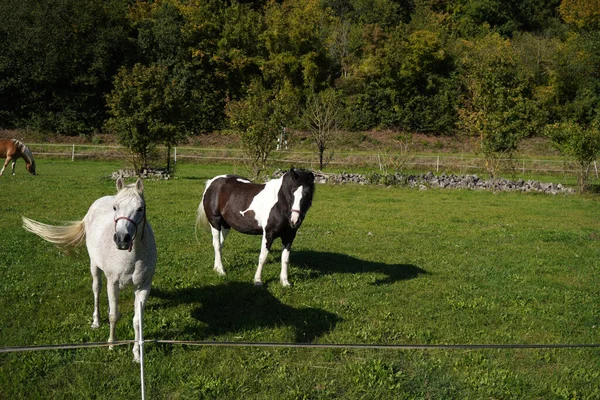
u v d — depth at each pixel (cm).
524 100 2805
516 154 4472
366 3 6788
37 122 4434
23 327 624
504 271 986
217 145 4438
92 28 4912
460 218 1620
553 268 1020
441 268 993
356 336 645
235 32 5372
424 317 725
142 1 6028
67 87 4794
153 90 2433
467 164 3650
